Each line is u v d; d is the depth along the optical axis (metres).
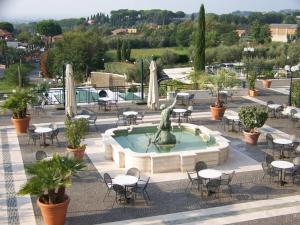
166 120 14.65
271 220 9.84
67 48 61.19
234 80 20.53
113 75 46.50
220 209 10.44
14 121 17.44
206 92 24.89
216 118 19.73
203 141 15.23
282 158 14.22
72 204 10.73
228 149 14.02
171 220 9.86
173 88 26.38
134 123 18.61
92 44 62.03
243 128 17.19
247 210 10.38
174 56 59.38
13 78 49.09
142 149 14.43
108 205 10.67
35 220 9.91
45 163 9.34
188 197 11.15
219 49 52.62
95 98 25.56
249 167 13.38
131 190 10.70
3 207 10.62
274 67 39.69
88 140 16.48
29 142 16.28
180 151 13.51
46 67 62.94
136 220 9.85
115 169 13.29
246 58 41.28
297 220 9.84
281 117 20.41
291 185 11.96
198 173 11.36
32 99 18.05
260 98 25.14
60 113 21.30
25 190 8.77
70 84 18.83
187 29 76.81
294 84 22.91
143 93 25.19
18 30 126.75
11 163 13.91
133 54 68.94
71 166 9.31
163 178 12.45
